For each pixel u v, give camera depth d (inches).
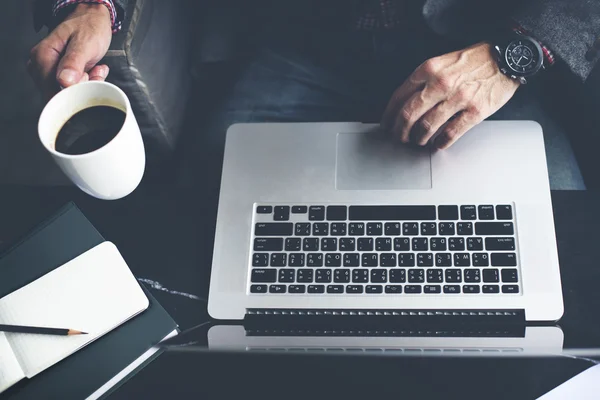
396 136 32.6
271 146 33.4
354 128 33.6
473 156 32.3
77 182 26.8
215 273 30.7
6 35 51.0
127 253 32.1
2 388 26.0
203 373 28.5
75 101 26.9
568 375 27.4
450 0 34.4
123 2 31.2
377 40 40.8
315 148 33.2
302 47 42.1
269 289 30.4
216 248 31.2
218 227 31.6
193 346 27.7
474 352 27.9
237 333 29.1
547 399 26.5
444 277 30.0
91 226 30.5
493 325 29.5
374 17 42.0
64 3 30.7
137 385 28.4
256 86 40.6
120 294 28.0
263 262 30.8
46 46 28.9
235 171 32.8
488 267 30.0
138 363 27.9
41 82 29.6
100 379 27.0
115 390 28.0
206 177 36.3
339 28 43.1
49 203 33.3
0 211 33.2
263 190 32.3
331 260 30.6
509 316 29.8
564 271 30.9
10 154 44.0
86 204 33.3
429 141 33.1
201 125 39.4
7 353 26.5
